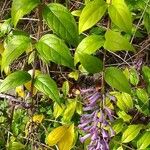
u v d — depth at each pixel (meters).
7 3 0.66
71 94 0.59
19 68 0.63
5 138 0.63
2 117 0.63
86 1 0.47
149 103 0.56
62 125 0.57
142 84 0.57
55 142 0.53
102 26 0.54
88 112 0.56
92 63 0.37
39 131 0.60
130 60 0.61
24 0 0.35
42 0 0.37
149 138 0.52
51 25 0.36
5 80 0.39
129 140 0.52
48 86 0.39
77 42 0.36
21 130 0.61
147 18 0.51
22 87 0.60
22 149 0.58
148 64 0.61
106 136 0.44
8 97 0.62
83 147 0.58
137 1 0.51
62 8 0.36
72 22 0.36
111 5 0.35
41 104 0.61
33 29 0.60
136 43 0.62
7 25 0.55
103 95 0.42
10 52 0.37
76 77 0.58
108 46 0.35
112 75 0.37
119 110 0.56
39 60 0.58
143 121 0.59
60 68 0.61
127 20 0.35
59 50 0.36
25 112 0.62
